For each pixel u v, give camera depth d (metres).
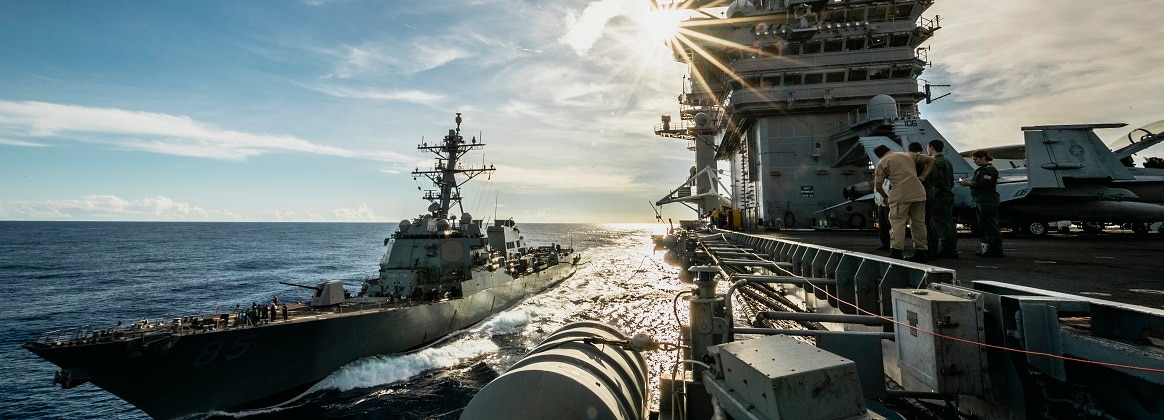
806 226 33.47
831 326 9.27
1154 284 5.82
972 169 24.58
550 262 39.06
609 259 69.88
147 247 115.19
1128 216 19.67
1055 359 3.34
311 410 15.23
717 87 46.47
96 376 12.18
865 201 28.73
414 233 23.17
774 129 34.62
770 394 2.36
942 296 3.70
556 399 3.88
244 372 14.42
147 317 33.94
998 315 3.76
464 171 27.78
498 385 4.16
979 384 3.34
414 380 17.62
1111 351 2.98
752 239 18.42
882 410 3.41
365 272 64.69
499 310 26.80
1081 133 19.47
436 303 20.72
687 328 4.57
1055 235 21.30
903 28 32.06
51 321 32.44
